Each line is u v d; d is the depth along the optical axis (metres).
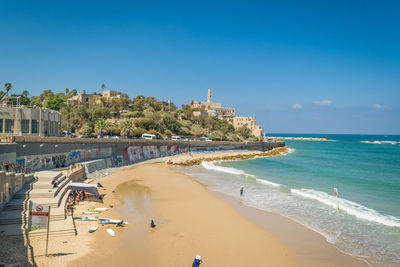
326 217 31.69
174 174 59.97
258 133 191.88
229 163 86.25
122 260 20.23
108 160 61.56
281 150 136.75
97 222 26.80
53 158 46.06
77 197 33.03
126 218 29.06
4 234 21.12
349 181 54.00
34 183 31.38
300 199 39.47
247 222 29.84
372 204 37.34
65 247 21.02
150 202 36.44
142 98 180.75
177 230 26.86
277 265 20.97
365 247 24.05
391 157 110.31
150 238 24.48
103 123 92.56
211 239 25.16
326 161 93.88
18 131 47.50
